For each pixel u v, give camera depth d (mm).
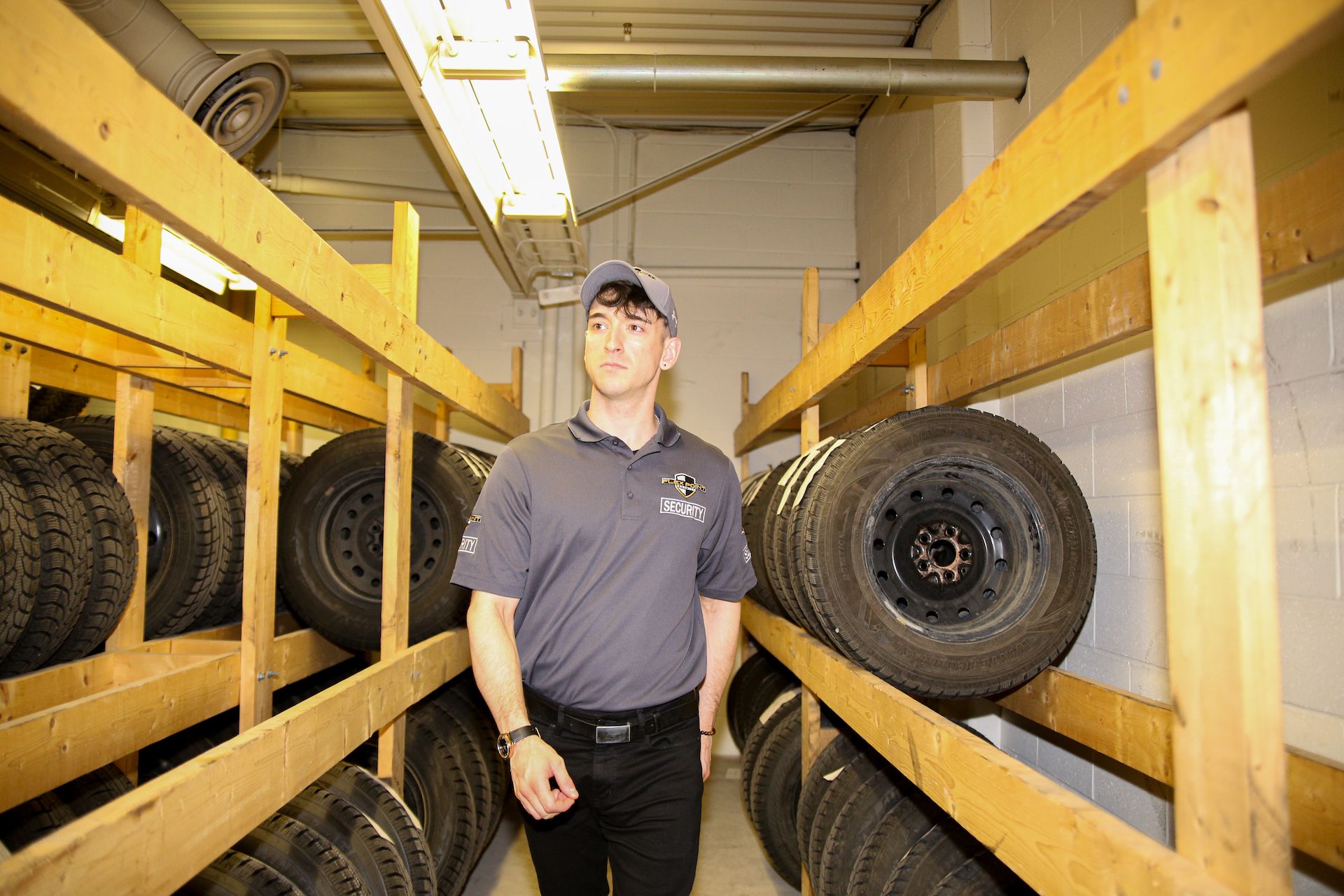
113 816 958
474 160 3285
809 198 5336
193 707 1912
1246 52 633
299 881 1746
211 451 2740
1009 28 3410
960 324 3613
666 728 1721
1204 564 777
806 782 2256
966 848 1710
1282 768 732
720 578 1946
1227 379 750
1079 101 908
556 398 5207
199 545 2467
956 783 1304
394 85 3758
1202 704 782
